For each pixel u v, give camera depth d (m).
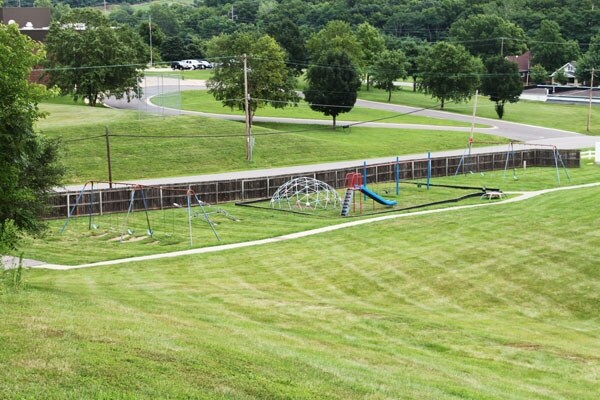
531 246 37.47
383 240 40.56
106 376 13.28
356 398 13.88
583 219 43.38
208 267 35.72
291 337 20.28
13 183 24.84
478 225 43.09
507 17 164.25
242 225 46.91
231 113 99.44
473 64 117.88
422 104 122.19
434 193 59.28
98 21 96.50
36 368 13.27
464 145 90.00
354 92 94.31
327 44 127.56
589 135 104.50
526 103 127.94
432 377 17.16
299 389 13.91
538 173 70.50
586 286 31.30
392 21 172.12
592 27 158.38
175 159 70.94
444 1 171.75
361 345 20.78
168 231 45.12
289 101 95.12
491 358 21.02
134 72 94.38
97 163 67.38
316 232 43.72
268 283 32.50
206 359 15.01
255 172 69.50
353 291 31.38
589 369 20.41
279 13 180.25
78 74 91.38
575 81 146.00
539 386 18.22
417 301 30.08
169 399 12.64
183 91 112.75
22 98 24.53
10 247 23.16
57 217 48.62
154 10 185.00
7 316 17.09
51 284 28.59
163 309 23.55
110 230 45.25
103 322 17.91
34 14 120.00
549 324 27.17
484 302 29.94
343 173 62.44
